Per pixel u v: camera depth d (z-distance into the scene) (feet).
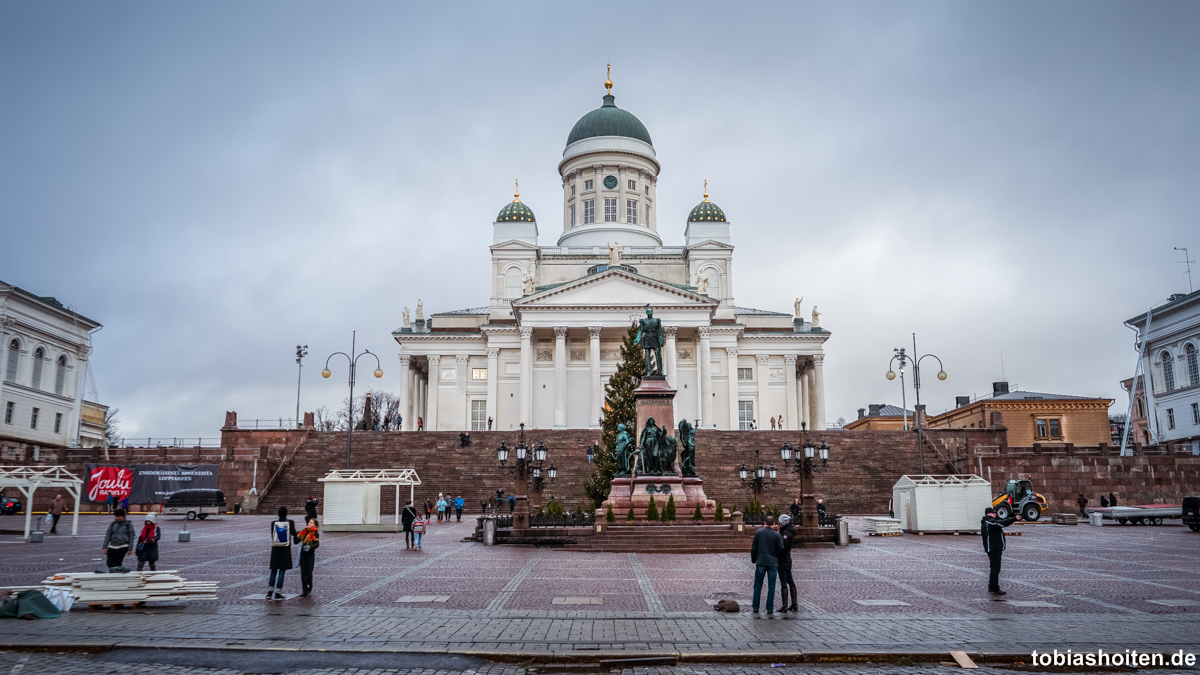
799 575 82.02
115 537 69.77
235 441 253.65
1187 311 286.05
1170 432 294.25
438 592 69.51
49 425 289.94
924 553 106.22
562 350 321.93
